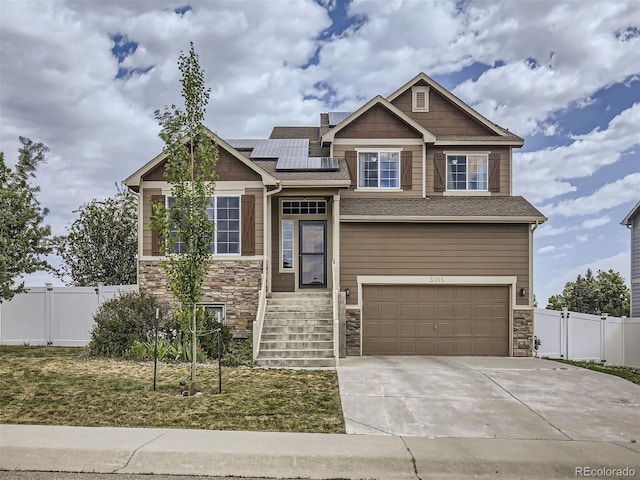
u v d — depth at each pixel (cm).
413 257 1825
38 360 1456
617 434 945
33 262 1736
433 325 1825
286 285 1923
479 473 765
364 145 2022
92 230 2709
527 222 1816
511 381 1325
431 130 2139
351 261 1830
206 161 1134
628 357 1881
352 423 973
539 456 814
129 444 820
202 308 1173
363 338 1819
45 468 753
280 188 1759
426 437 902
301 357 1517
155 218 1111
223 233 1766
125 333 1545
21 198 1708
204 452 791
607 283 3728
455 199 1998
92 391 1129
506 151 2078
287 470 760
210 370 1362
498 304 1830
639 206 2484
